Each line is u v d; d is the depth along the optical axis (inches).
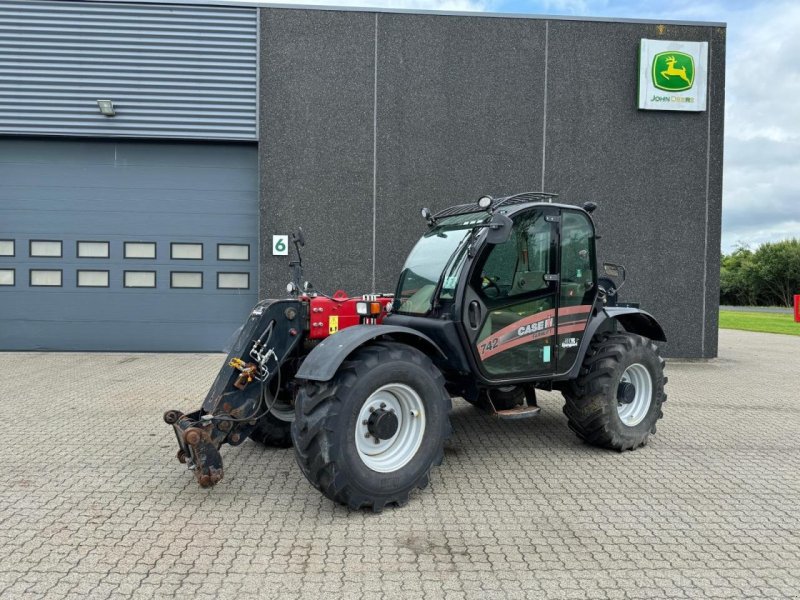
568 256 176.2
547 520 132.5
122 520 130.5
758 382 313.4
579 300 178.4
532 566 110.8
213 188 381.4
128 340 382.3
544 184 374.9
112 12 363.9
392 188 370.0
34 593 99.7
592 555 115.6
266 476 160.2
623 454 183.3
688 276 381.4
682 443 196.5
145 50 365.4
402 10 364.8
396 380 136.9
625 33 373.1
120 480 155.9
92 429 205.2
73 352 380.8
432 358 159.6
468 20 368.2
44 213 376.8
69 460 172.1
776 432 211.0
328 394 130.0
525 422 223.5
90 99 366.6
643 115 376.2
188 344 384.5
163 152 378.6
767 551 118.3
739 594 101.7
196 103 368.5
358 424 135.0
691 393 283.7
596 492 150.5
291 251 367.6
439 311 161.2
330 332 167.6
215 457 138.8
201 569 108.5
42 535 122.6
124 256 379.9
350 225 369.4
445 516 134.0
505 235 148.9
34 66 364.5
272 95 365.1
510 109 371.9
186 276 382.9
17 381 289.6
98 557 113.0
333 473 128.3
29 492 147.0
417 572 108.0
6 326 378.0
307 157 366.6
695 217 380.2
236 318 385.7
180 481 155.5
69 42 364.5
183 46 366.0
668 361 383.6
